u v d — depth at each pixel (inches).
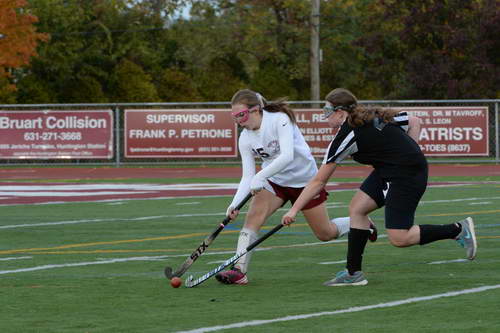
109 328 698.2
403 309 759.7
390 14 4616.1
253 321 717.9
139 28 5703.7
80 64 5118.1
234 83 5004.9
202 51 5767.7
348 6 5561.0
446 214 1636.3
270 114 926.4
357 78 5649.6
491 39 4284.0
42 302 816.3
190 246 1250.6
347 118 873.5
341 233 988.6
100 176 2918.3
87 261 1102.4
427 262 1049.5
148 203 1930.4
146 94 4891.7
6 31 4143.7
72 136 3228.3
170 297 839.1
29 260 1112.2
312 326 694.5
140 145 3196.4
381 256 1103.0
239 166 3299.7
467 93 4224.9
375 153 876.6
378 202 893.2
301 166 941.8
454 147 3070.9
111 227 1492.4
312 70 4618.6
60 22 5088.6
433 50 4468.5
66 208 1833.2
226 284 911.0
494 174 2800.2
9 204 1926.7
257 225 932.0
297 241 1274.6
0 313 763.4
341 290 864.9
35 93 4608.8
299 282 921.5
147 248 1230.9
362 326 692.1
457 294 830.5
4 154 3238.2
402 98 4436.5
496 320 709.3
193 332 679.7
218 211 1752.0
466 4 4375.0
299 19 5531.5
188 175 2910.9
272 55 5506.9
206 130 3174.2
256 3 5570.9
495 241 1245.7
